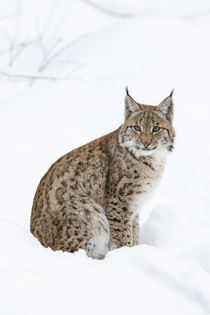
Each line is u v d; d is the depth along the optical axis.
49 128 26.94
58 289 12.95
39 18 44.19
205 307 13.84
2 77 32.81
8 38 40.38
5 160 24.91
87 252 19.33
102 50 35.25
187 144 25.78
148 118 20.16
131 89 29.48
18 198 23.09
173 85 29.59
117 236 20.17
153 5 48.25
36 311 12.06
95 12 46.69
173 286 14.45
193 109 27.80
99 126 27.23
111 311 12.84
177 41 35.66
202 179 23.83
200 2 48.38
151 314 13.22
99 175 20.06
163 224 19.59
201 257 15.66
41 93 29.62
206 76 31.64
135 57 34.41
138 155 20.08
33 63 36.16
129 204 20.33
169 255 16.02
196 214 22.09
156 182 20.69
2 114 27.88
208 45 35.91
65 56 35.84
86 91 29.89
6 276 13.05
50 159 25.17
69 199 19.45
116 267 15.13
